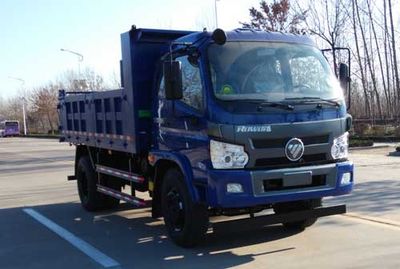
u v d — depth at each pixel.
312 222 7.67
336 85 6.96
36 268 6.57
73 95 10.92
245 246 7.07
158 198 7.67
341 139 6.72
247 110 6.26
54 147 39.41
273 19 37.44
